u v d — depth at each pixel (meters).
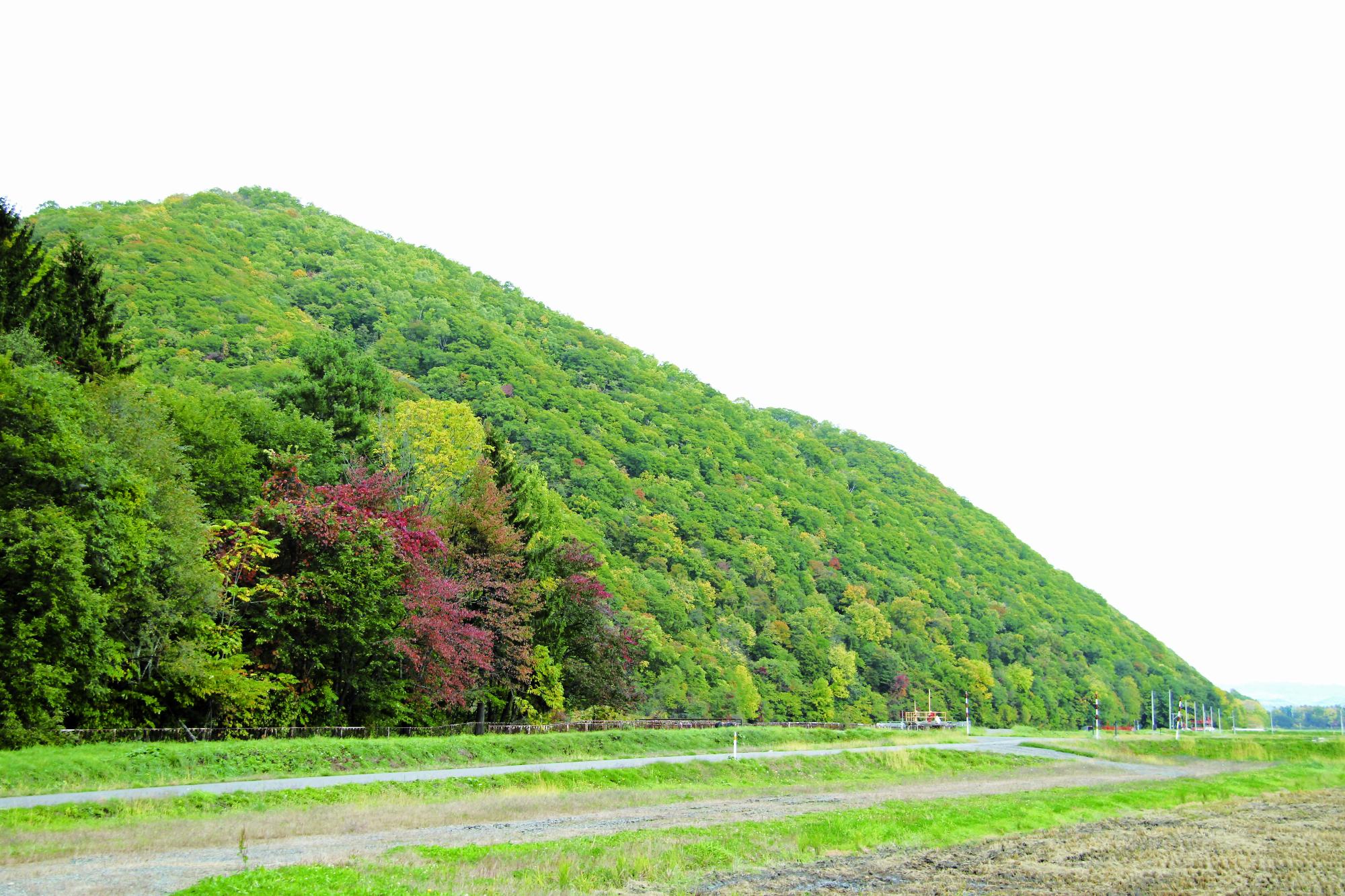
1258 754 61.59
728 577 120.25
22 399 28.05
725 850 19.64
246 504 39.31
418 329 138.62
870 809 27.56
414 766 31.48
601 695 53.31
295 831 19.86
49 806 19.97
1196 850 22.23
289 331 107.06
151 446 33.72
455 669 41.88
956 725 100.31
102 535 28.70
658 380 176.75
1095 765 51.47
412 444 56.62
